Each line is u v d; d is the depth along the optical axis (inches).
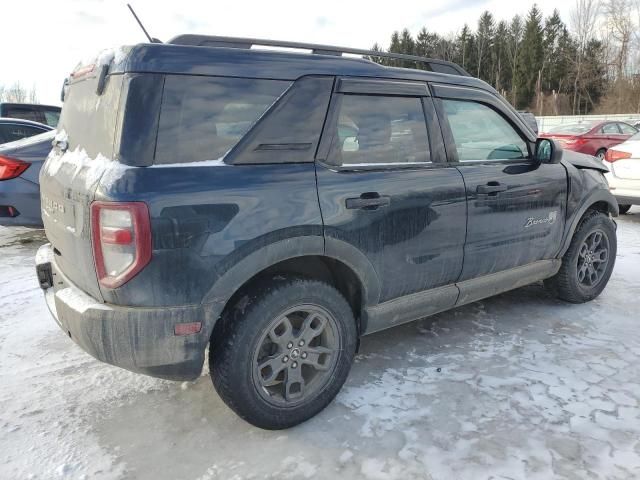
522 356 123.2
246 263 83.5
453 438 92.0
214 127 84.0
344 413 100.3
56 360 122.6
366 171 99.4
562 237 144.1
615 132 520.4
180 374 83.8
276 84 90.7
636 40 1523.1
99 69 86.7
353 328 101.3
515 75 2181.3
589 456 86.4
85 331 80.7
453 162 116.0
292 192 88.2
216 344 87.6
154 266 76.4
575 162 149.4
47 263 107.7
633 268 194.7
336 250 94.1
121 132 78.0
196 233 78.5
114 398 106.7
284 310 89.7
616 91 1542.8
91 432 95.2
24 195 205.2
